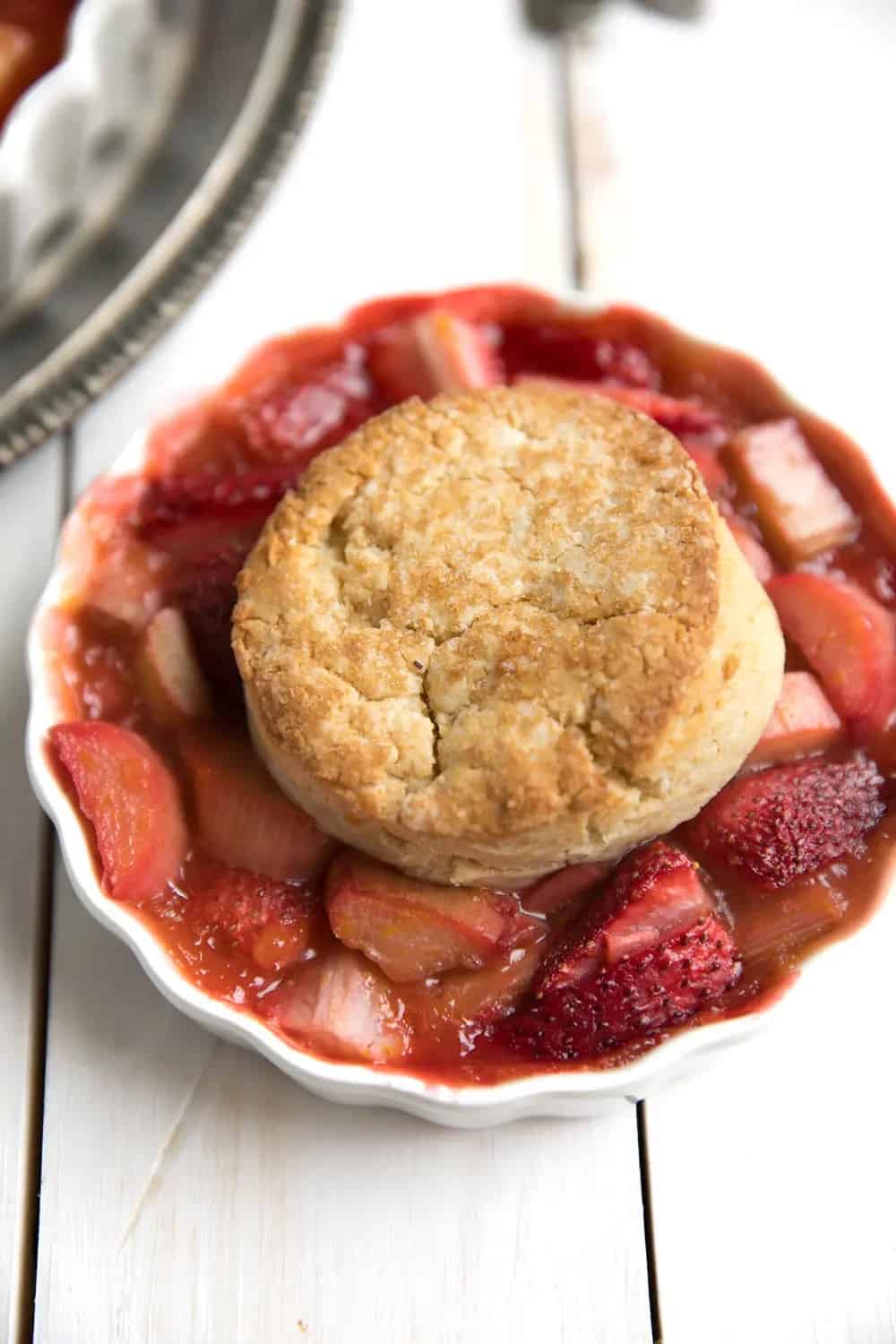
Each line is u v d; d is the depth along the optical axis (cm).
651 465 39
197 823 39
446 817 37
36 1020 40
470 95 48
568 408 40
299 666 38
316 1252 39
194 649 40
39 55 45
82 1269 39
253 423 42
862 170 48
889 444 45
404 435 40
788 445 41
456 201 47
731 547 39
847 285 47
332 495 39
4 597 43
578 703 37
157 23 45
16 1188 40
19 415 44
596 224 47
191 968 38
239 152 46
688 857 39
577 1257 39
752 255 47
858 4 49
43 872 41
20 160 43
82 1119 40
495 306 42
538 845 37
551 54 48
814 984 38
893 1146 40
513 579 38
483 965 38
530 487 39
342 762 37
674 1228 39
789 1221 39
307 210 47
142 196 46
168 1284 39
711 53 49
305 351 42
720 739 38
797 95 48
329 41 47
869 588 41
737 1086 40
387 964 38
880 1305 39
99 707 40
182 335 46
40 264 45
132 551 41
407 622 38
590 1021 37
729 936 38
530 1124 40
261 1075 40
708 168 48
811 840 38
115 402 45
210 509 41
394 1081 37
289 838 39
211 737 39
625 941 38
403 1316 39
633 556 38
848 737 39
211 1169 40
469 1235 39
